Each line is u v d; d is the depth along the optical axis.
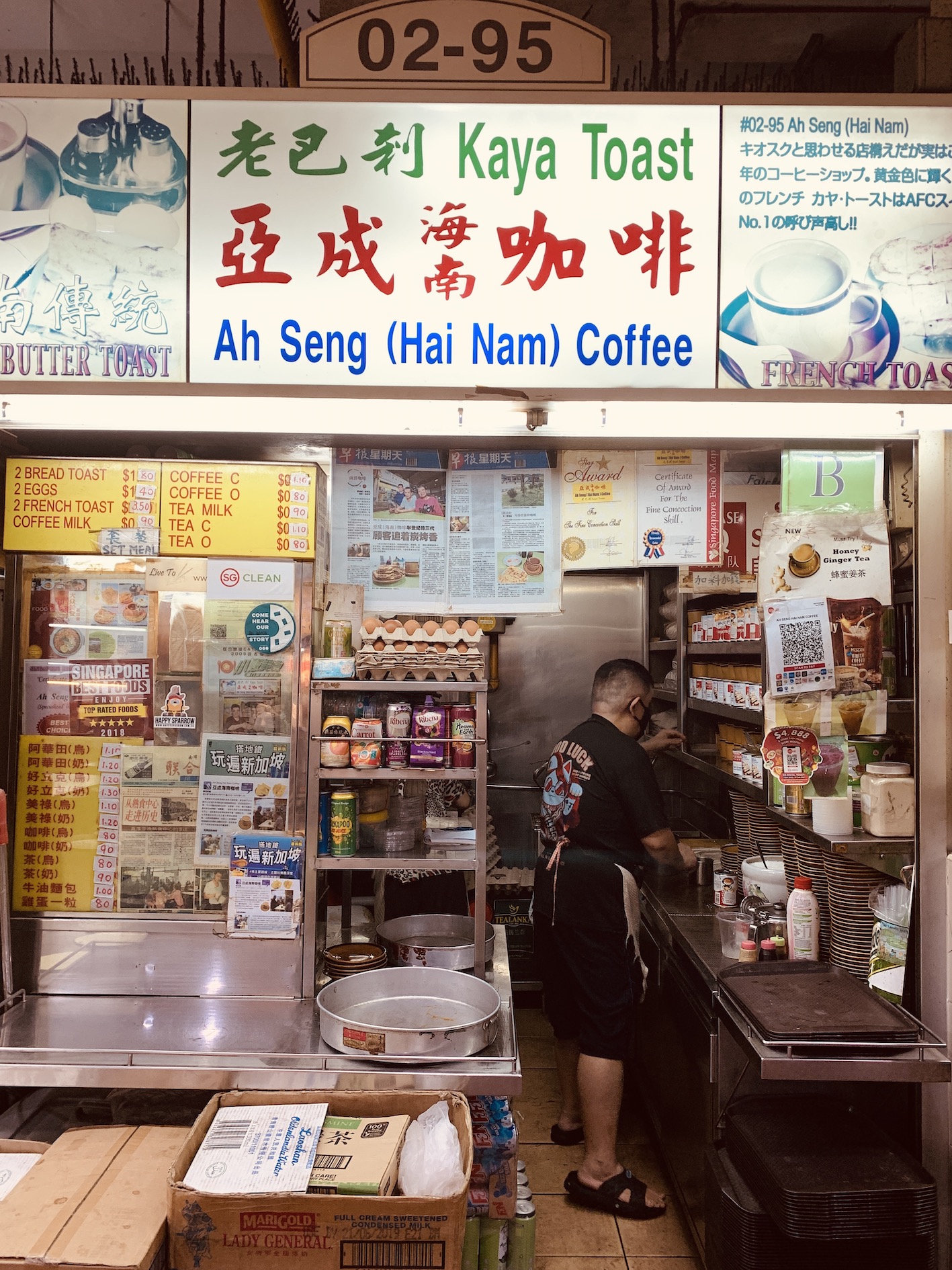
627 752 2.84
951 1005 2.04
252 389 1.96
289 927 2.20
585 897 2.79
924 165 1.98
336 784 2.32
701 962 2.51
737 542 2.41
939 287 1.98
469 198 1.96
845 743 2.38
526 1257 2.10
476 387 1.95
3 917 2.18
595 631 4.54
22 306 1.97
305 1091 1.84
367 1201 1.56
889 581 2.33
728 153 1.97
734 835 3.50
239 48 3.77
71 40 3.70
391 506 2.38
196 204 1.97
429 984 2.18
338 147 1.96
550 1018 3.09
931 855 2.09
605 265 1.96
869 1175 1.86
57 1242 1.52
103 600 2.24
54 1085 1.85
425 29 1.97
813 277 1.97
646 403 1.99
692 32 3.43
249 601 2.23
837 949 2.46
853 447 2.30
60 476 2.22
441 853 2.29
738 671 3.13
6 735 2.24
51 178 1.97
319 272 1.96
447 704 2.32
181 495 2.23
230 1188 1.58
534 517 2.37
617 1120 2.78
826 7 3.27
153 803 2.23
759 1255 1.88
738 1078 2.30
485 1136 2.03
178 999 2.20
